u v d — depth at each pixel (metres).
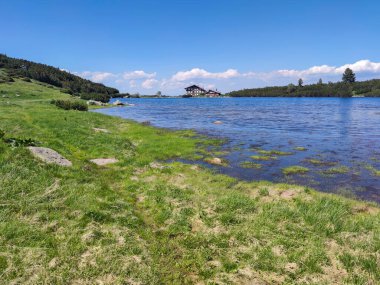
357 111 75.38
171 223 10.71
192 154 24.70
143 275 7.65
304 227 10.42
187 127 43.50
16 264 7.61
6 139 16.48
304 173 19.70
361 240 9.53
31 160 14.12
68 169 14.70
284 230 10.19
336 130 39.78
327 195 14.56
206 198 12.98
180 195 13.16
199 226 10.62
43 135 23.17
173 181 15.73
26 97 76.25
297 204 12.45
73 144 22.52
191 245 9.32
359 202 13.92
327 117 59.22
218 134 36.31
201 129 41.03
